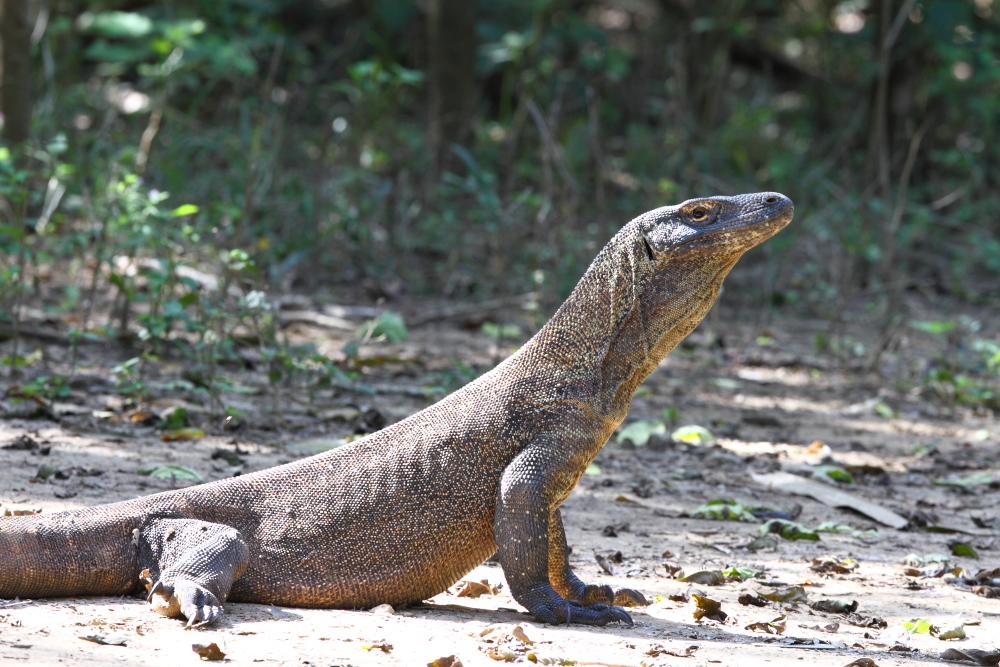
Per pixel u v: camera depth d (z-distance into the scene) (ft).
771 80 136.56
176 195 61.77
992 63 109.40
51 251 55.47
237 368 45.01
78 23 105.09
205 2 99.66
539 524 20.98
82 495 27.14
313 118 97.30
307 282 64.39
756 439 43.60
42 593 19.81
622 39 144.25
